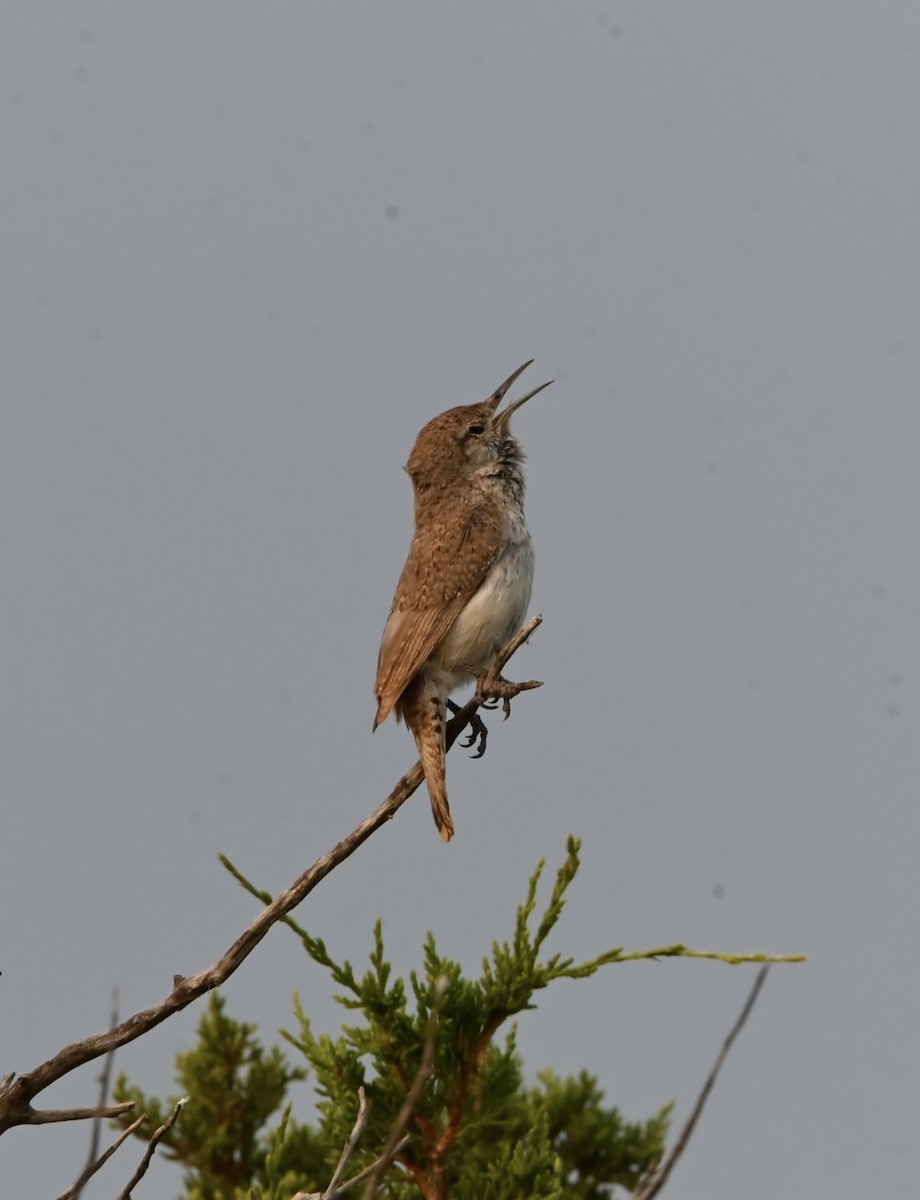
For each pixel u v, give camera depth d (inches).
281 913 299.6
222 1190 499.2
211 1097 513.0
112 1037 286.4
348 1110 424.2
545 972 414.3
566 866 419.2
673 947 389.1
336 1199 238.2
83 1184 255.8
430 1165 424.8
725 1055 359.9
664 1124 520.4
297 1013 434.9
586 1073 526.9
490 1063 436.8
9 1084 276.8
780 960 372.8
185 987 292.4
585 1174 517.3
